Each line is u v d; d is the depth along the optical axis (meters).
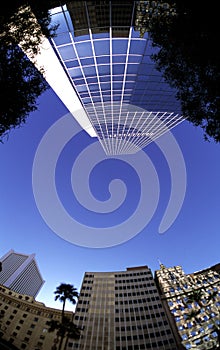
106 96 33.00
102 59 25.08
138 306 79.00
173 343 65.06
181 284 84.00
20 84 11.66
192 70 12.46
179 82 13.89
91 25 20.11
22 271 183.38
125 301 81.50
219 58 10.42
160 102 33.38
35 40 12.35
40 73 12.87
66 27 20.08
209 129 13.34
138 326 71.75
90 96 33.12
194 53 11.40
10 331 66.31
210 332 57.00
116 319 74.50
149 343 66.50
